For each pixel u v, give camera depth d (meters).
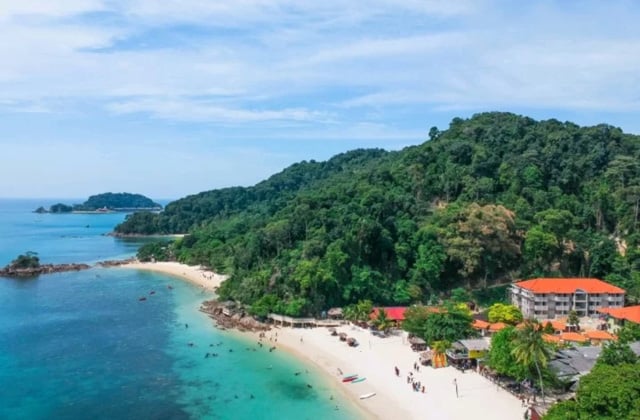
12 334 132.38
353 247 155.12
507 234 155.50
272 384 97.38
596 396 65.88
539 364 85.88
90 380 100.50
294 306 137.50
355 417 82.25
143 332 134.25
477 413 81.19
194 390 95.00
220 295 168.62
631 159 183.38
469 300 147.38
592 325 126.38
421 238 160.00
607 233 167.62
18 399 91.50
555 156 195.62
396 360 107.25
